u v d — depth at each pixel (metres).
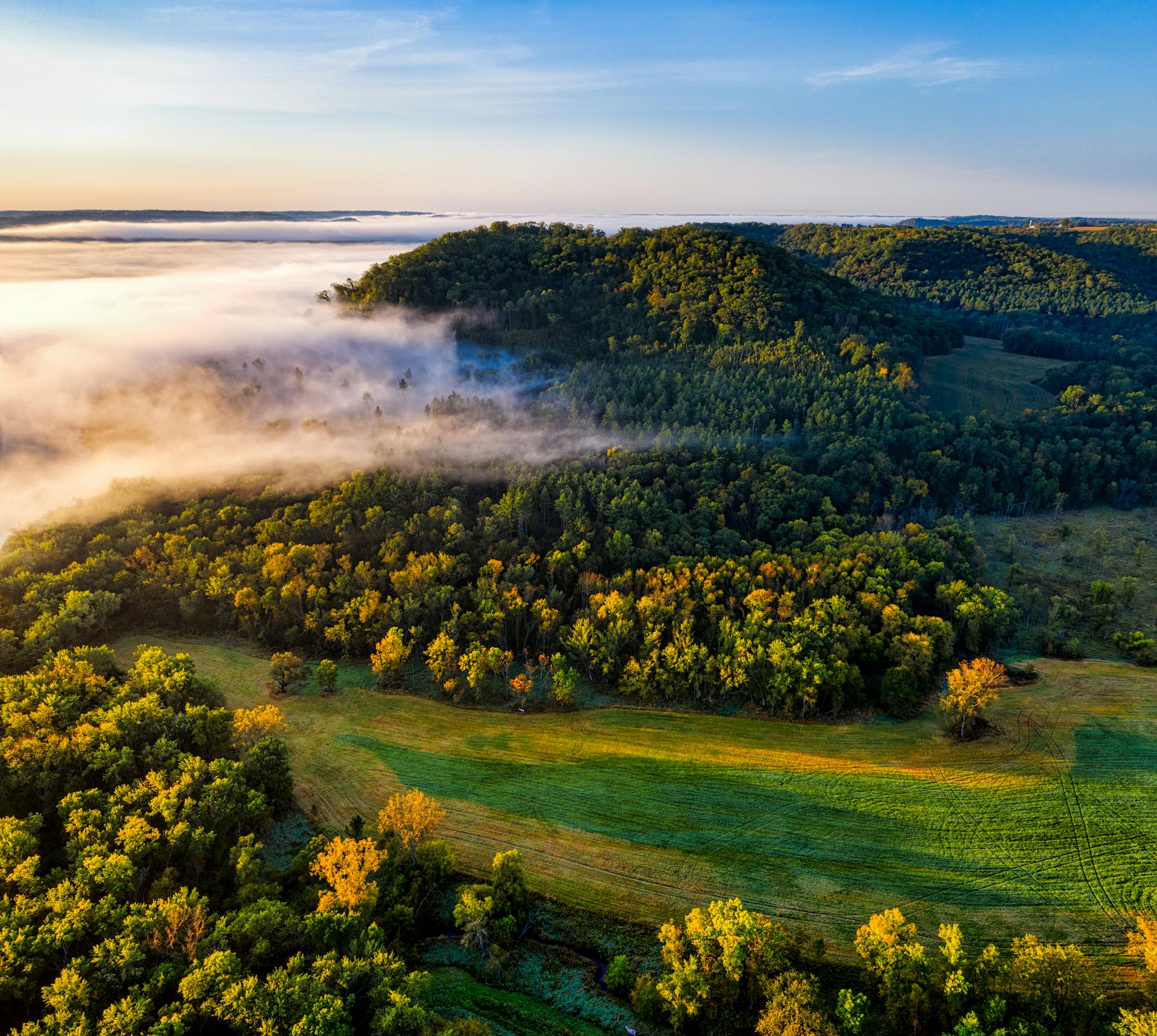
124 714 84.62
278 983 53.69
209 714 88.62
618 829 81.75
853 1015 56.09
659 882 74.81
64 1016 50.59
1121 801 81.75
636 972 65.62
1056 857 75.19
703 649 108.31
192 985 52.91
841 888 73.12
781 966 60.00
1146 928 60.03
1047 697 103.00
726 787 87.44
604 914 71.75
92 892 63.25
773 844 78.88
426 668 119.56
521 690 105.44
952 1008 56.06
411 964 65.88
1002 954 65.19
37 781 75.81
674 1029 60.41
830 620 115.00
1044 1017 55.94
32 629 117.75
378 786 89.88
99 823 70.75
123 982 54.56
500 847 79.69
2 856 64.75
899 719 101.56
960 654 118.50
